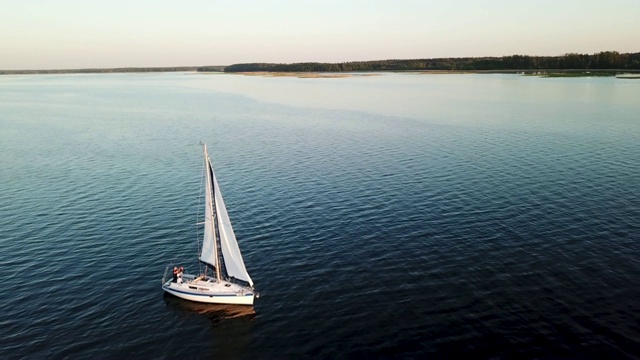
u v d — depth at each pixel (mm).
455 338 37219
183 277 47094
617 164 81812
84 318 41562
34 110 193000
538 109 155250
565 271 46344
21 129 140375
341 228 58500
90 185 78750
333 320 40250
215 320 41094
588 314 39469
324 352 36281
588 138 105062
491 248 51781
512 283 44688
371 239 55188
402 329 38594
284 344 37500
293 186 75750
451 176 78125
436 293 43562
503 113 149000
